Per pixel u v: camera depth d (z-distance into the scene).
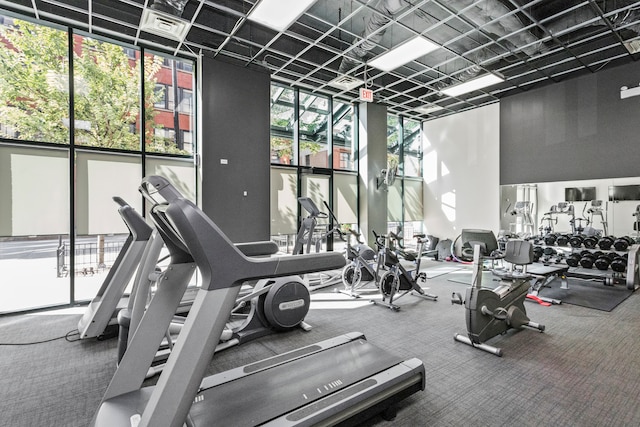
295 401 1.86
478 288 3.08
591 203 6.34
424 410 2.14
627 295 4.87
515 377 2.55
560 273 5.14
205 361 1.34
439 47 5.17
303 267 1.61
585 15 4.50
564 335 3.40
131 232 3.62
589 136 6.53
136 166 5.21
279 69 6.16
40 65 4.54
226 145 5.76
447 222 9.22
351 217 8.07
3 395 2.35
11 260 4.93
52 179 4.52
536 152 7.28
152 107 5.43
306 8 4.12
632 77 6.04
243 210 5.95
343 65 6.01
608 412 2.11
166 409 1.27
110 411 1.72
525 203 6.98
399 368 2.23
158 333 1.98
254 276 1.47
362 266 5.49
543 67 6.27
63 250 4.68
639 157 5.95
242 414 1.74
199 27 4.73
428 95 7.48
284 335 3.45
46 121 4.53
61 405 2.23
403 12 4.37
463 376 2.57
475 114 8.54
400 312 4.20
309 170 7.33
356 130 8.25
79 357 2.96
